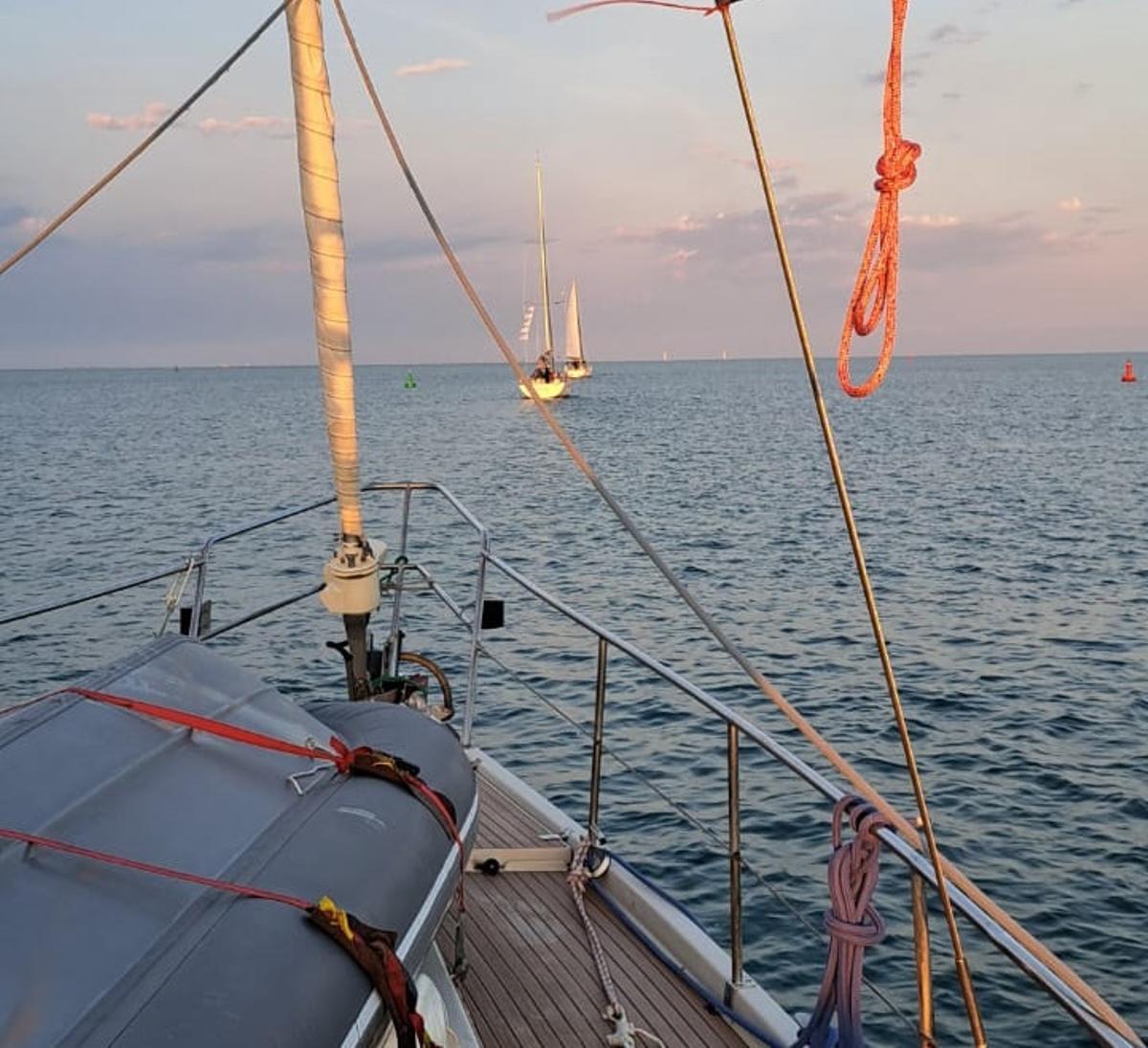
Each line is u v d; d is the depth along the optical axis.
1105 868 9.58
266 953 2.77
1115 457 51.34
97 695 3.53
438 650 16.78
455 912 4.75
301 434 70.69
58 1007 2.47
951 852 9.96
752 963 7.96
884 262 2.12
